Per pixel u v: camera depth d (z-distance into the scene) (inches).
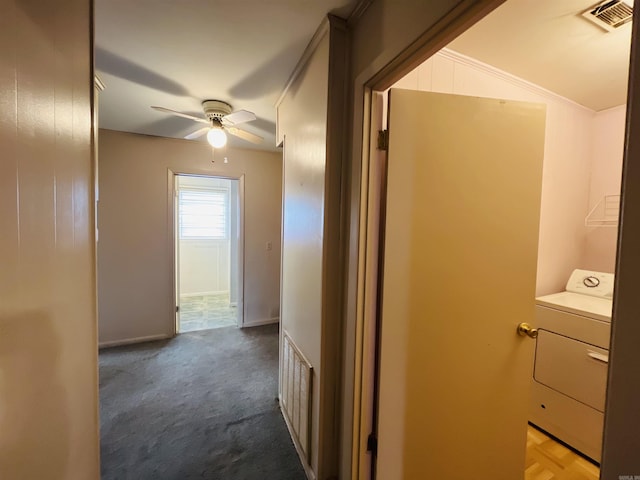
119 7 52.5
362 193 51.8
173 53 67.0
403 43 41.3
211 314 179.3
